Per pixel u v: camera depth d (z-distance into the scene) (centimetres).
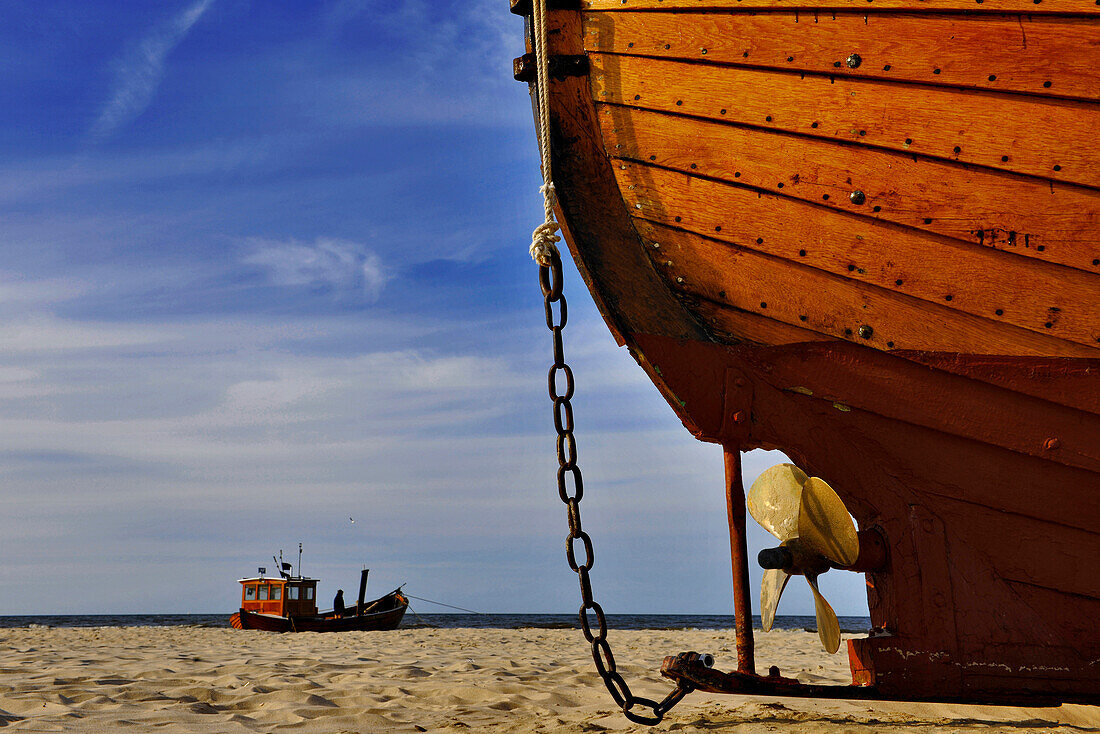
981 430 337
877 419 347
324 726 421
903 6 319
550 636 1634
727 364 359
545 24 343
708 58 340
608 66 353
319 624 2133
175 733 390
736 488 384
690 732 375
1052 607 330
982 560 335
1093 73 306
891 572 338
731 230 349
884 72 324
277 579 2267
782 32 333
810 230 341
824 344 350
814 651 1066
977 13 314
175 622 4762
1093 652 324
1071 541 332
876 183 331
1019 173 317
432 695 543
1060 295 322
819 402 352
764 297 351
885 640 331
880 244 335
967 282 329
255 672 667
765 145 340
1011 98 315
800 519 360
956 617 330
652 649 1165
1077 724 403
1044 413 333
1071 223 315
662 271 362
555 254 324
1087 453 329
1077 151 311
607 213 360
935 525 339
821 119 333
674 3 341
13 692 522
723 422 359
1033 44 310
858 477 348
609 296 364
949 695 326
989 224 323
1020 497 335
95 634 1634
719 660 970
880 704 471
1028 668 324
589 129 358
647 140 352
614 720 431
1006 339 331
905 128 325
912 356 340
